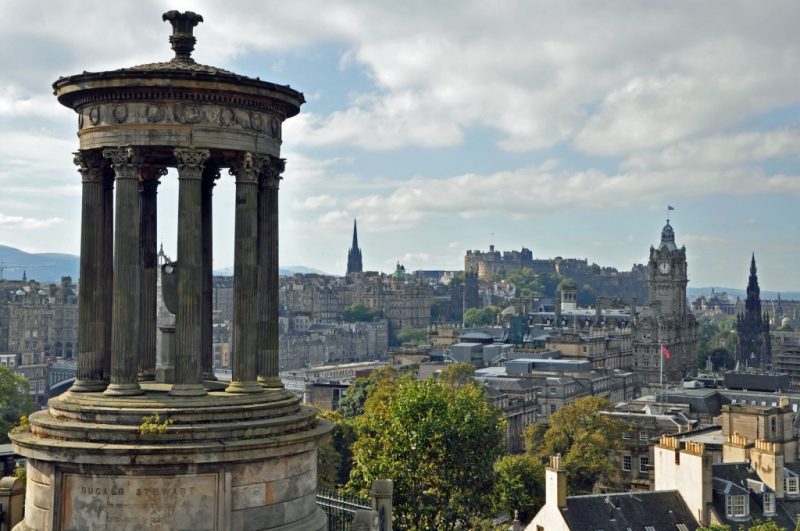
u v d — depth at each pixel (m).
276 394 34.81
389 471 74.31
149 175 38.69
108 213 35.59
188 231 33.38
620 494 89.31
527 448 161.25
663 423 148.62
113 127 33.78
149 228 38.81
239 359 34.22
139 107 33.69
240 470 32.41
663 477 93.94
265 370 35.50
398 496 73.69
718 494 90.00
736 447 101.56
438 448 75.38
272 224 35.97
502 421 83.62
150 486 31.42
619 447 144.88
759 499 92.62
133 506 31.42
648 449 142.50
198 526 31.73
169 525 31.47
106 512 31.48
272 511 33.19
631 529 86.44
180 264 33.34
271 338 35.69
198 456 31.33
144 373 38.22
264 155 35.16
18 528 33.53
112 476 31.48
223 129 34.03
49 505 32.03
